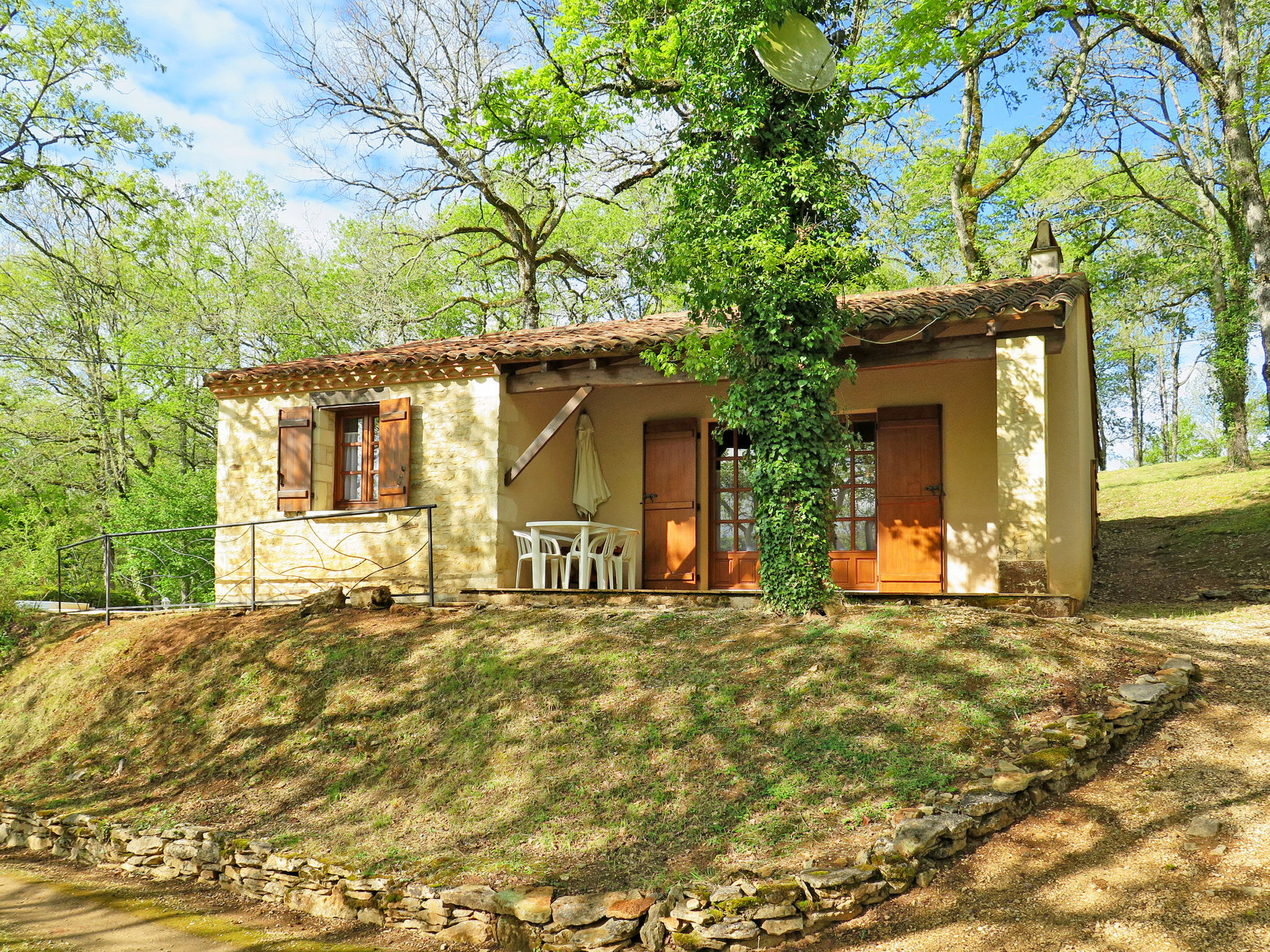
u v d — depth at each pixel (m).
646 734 6.17
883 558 10.05
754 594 8.19
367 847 5.78
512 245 20.88
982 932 4.05
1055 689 5.81
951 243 21.72
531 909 4.64
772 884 4.43
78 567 17.80
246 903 5.87
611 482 11.47
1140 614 8.91
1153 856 4.32
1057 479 8.99
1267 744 5.20
